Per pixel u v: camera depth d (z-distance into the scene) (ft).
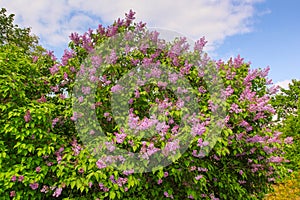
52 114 13.62
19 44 50.37
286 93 63.93
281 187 30.78
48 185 12.76
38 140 12.70
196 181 12.00
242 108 13.83
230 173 14.47
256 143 14.46
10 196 12.28
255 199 15.79
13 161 12.51
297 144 33.94
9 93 13.65
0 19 48.55
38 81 15.34
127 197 12.09
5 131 12.49
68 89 15.08
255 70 16.15
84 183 11.27
